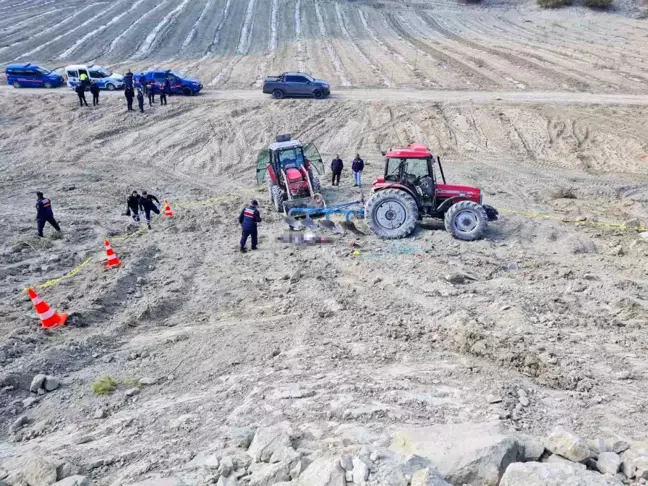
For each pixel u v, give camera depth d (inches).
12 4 2143.2
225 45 1717.5
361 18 2032.5
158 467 243.1
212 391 317.7
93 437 280.8
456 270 486.6
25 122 1063.0
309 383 311.7
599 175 821.2
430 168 577.0
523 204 697.6
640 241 549.6
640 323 380.2
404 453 225.8
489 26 1929.1
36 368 350.6
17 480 234.1
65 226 644.7
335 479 198.4
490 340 345.7
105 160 905.5
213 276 504.4
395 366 330.6
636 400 284.5
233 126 1045.2
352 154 921.5
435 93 1233.4
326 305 429.4
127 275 496.1
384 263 510.9
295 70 1446.9
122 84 1278.3
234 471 226.1
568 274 475.2
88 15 1994.3
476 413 269.4
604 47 1604.3
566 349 343.0
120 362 364.5
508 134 987.9
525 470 191.6
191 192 773.9
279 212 673.0
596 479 185.6
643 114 1040.8
